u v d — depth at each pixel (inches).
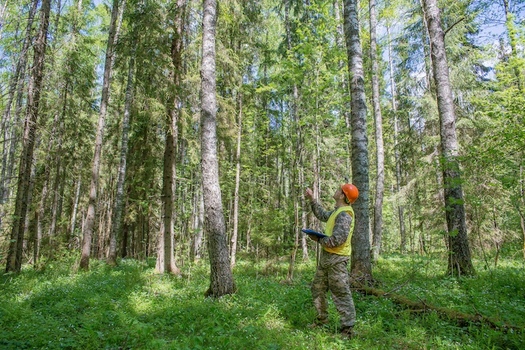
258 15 609.0
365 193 278.8
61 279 379.2
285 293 253.6
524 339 145.4
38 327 171.8
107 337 160.1
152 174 661.3
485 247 466.9
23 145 441.7
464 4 462.6
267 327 173.3
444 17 543.8
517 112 307.6
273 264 463.2
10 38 530.0
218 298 241.8
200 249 652.1
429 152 581.9
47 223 797.2
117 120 742.5
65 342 153.4
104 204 960.9
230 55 498.3
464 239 309.9
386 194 946.1
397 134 807.1
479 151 261.6
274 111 663.8
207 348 141.8
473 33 562.9
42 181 744.3
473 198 275.6
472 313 187.8
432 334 162.1
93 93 841.5
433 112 554.9
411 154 615.5
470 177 307.6
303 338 153.5
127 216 748.6
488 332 156.1
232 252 533.3
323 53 390.9
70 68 585.9
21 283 337.4
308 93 395.9
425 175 523.8
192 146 564.4
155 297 259.3
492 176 294.4
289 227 495.5
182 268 479.8
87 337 159.0
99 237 874.1
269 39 786.2
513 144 254.1
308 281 333.4
